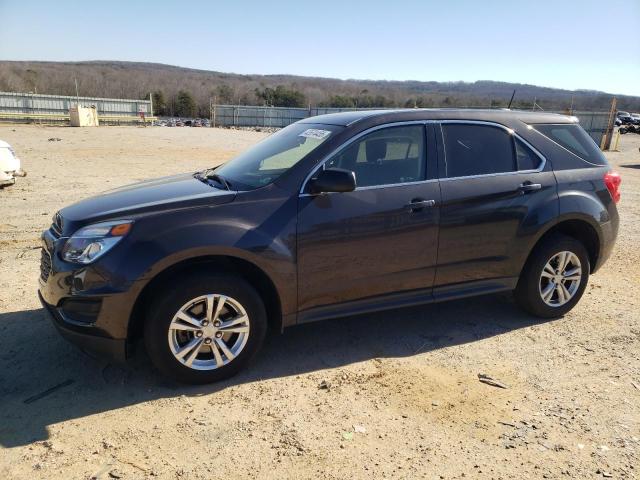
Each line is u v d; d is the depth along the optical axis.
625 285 5.82
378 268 3.98
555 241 4.60
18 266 5.86
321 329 4.55
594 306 5.18
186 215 3.46
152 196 3.77
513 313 4.96
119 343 3.38
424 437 3.05
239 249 3.47
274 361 3.96
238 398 3.43
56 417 3.18
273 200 3.66
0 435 2.99
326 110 59.88
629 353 4.18
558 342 4.36
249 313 3.60
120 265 3.28
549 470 2.79
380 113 4.17
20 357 3.89
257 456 2.86
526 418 3.26
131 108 63.88
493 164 4.39
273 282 3.63
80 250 3.36
